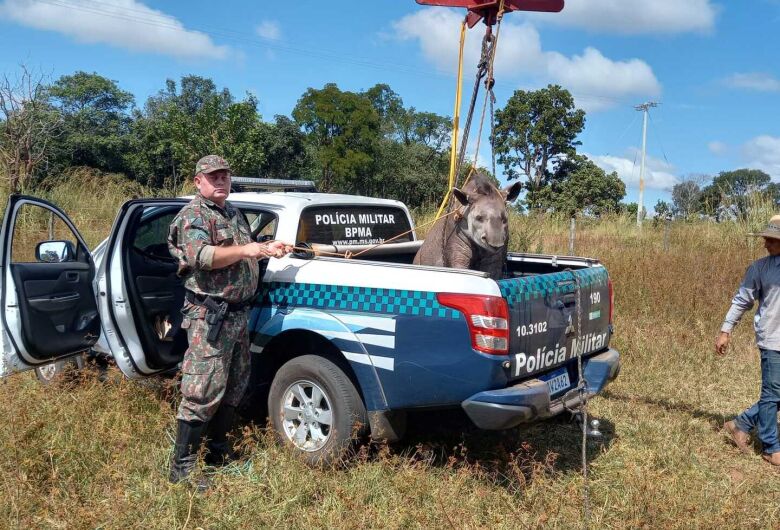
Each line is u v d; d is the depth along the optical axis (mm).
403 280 3992
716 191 17062
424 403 3920
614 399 6047
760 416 4922
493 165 5395
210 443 4289
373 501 3857
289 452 4230
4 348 4379
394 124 59656
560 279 4305
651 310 9102
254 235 5004
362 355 4066
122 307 4375
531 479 4160
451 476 4176
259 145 28234
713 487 4367
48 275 4648
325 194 5438
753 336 8156
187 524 3490
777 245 4949
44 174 15328
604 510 3902
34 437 4230
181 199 5117
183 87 57875
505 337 3732
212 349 3908
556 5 5258
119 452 4184
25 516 3516
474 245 4941
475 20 5574
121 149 39656
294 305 4414
